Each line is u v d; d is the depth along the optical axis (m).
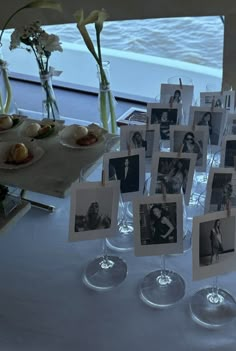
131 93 1.69
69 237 0.82
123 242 0.99
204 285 0.88
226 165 0.99
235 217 0.73
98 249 0.99
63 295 0.88
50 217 1.10
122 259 0.95
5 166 1.08
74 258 0.97
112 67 1.83
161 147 1.15
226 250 0.75
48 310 0.85
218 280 0.89
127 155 0.92
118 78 1.76
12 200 1.08
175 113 1.12
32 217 1.10
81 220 0.82
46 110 1.38
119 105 1.64
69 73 1.84
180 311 0.82
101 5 1.39
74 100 1.70
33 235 1.04
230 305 0.82
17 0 1.50
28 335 0.80
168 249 0.80
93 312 0.83
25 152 1.09
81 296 0.87
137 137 1.03
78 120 1.54
